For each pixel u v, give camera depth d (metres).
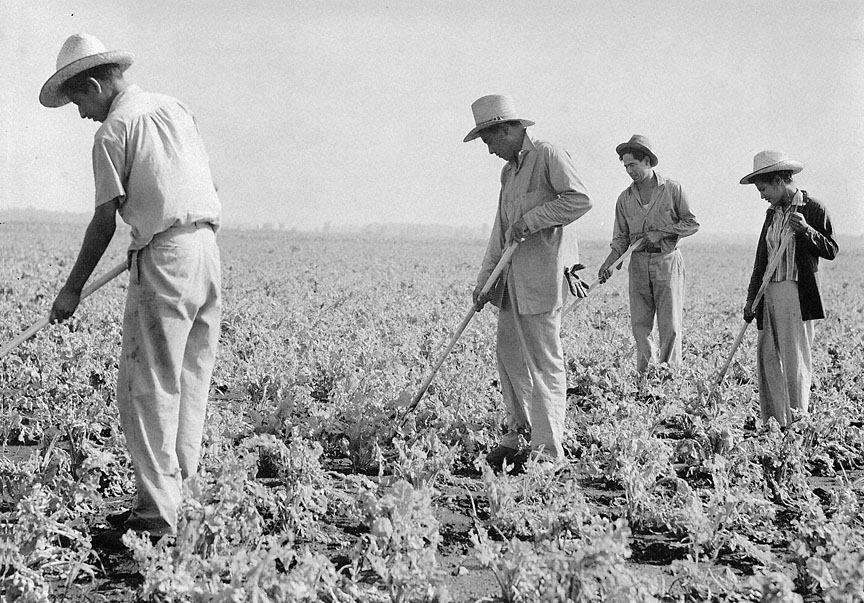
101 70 4.11
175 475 4.14
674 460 5.95
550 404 5.54
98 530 4.29
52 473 4.53
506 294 5.86
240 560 3.19
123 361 4.11
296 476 4.51
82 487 4.31
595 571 3.24
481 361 8.20
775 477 5.47
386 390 6.46
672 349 8.82
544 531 3.95
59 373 7.19
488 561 3.47
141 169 3.97
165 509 4.07
